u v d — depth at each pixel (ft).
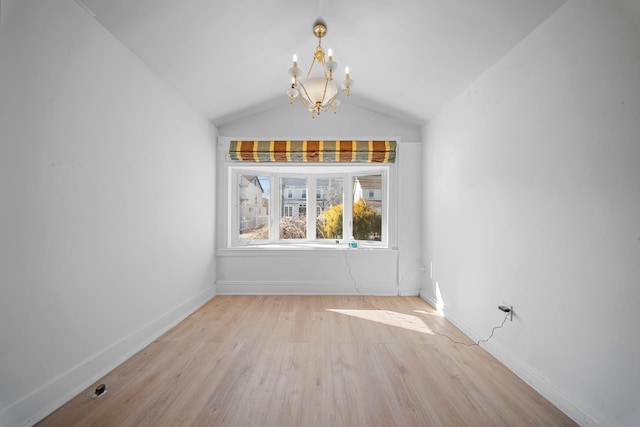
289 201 13.97
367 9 6.75
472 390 5.70
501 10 5.74
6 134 4.36
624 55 4.21
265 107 11.88
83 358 5.69
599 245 4.56
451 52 7.41
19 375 4.56
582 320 4.83
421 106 10.48
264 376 6.13
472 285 8.13
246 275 12.28
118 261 6.63
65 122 5.28
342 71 9.79
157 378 6.05
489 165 7.41
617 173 4.30
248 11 6.64
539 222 5.75
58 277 5.18
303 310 10.30
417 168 12.24
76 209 5.53
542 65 5.71
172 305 8.87
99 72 6.05
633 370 4.09
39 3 4.79
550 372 5.44
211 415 4.95
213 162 11.85
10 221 4.43
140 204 7.38
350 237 13.43
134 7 5.79
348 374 6.22
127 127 6.88
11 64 4.41
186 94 9.37
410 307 10.69
